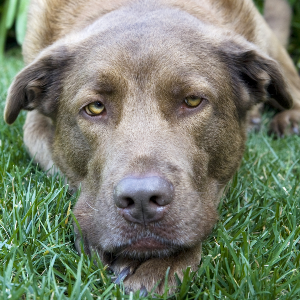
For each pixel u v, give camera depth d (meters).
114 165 0.78
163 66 0.81
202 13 0.96
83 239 0.80
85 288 0.71
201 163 0.82
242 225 0.82
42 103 0.90
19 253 0.77
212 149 0.84
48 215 0.81
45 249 0.77
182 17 0.88
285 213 0.84
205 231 0.79
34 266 0.76
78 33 0.91
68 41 0.89
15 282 0.72
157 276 0.75
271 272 0.77
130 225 0.76
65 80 0.87
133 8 0.92
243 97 0.89
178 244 0.76
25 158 0.98
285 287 0.75
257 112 1.12
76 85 0.84
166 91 0.81
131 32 0.84
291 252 0.78
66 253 0.78
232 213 0.85
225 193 0.88
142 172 0.75
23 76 0.88
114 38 0.84
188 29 0.86
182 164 0.78
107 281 0.75
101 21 0.90
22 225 0.80
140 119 0.80
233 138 0.87
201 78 0.82
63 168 0.89
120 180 0.75
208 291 0.73
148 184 0.74
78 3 1.00
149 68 0.81
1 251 0.77
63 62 0.87
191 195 0.78
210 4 1.00
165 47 0.82
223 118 0.85
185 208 0.77
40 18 1.01
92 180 0.83
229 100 0.86
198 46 0.85
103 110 0.82
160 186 0.74
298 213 0.85
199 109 0.82
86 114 0.83
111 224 0.77
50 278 0.74
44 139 0.95
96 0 0.98
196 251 0.78
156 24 0.85
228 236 0.80
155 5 0.93
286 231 0.82
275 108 1.19
